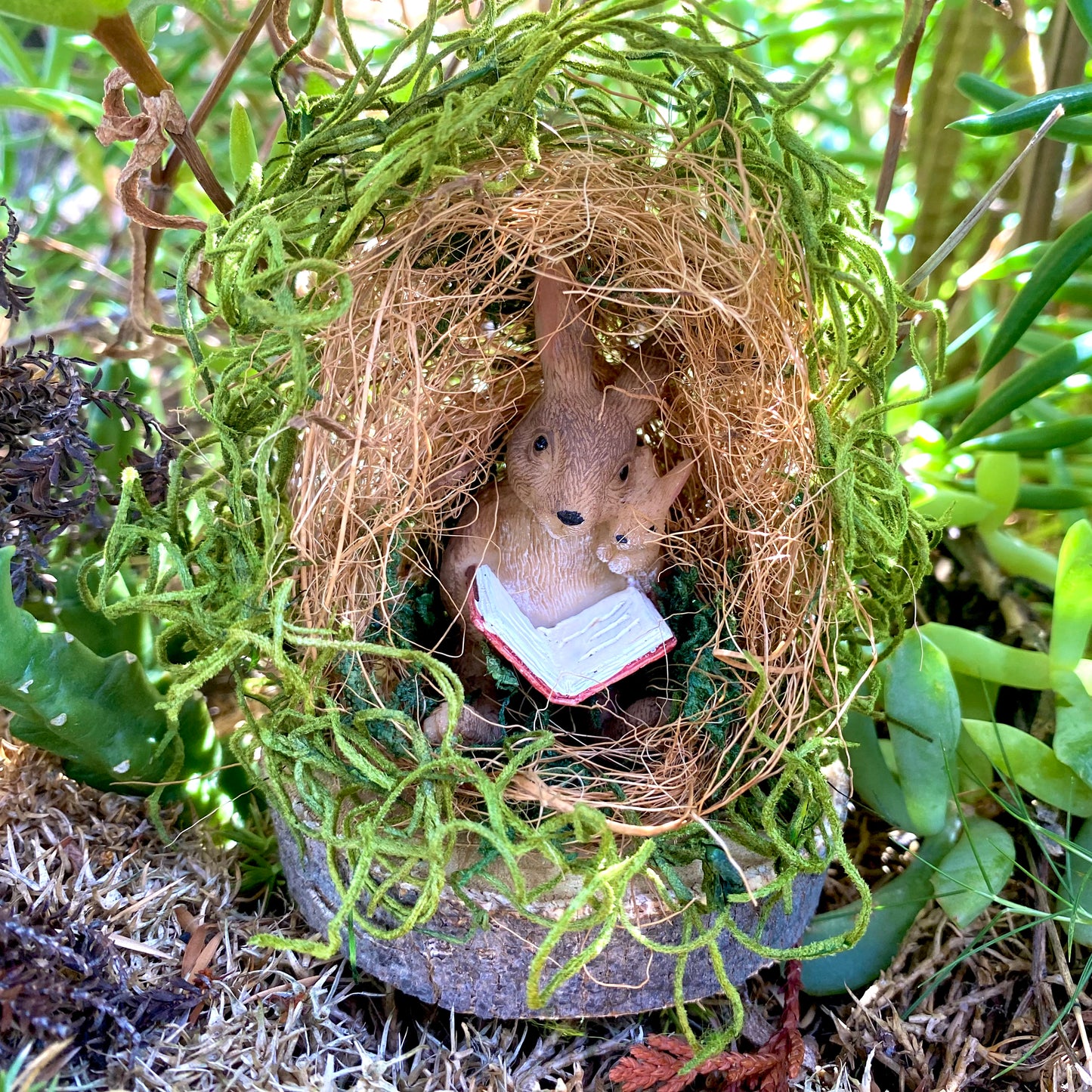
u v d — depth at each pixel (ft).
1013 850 0.61
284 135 0.65
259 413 0.56
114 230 0.89
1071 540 0.60
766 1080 0.53
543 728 0.57
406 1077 0.53
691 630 0.59
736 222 0.55
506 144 0.54
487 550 0.59
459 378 0.60
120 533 0.54
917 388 0.73
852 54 0.95
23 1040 0.46
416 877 0.51
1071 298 0.72
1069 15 0.70
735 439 0.58
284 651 0.55
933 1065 0.57
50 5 0.50
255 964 0.55
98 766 0.58
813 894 0.56
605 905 0.46
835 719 0.53
